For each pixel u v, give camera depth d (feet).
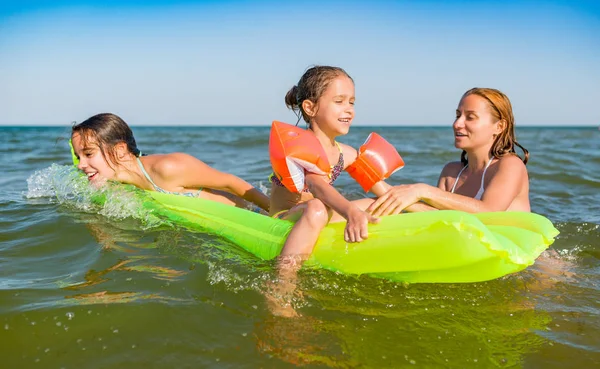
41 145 40.91
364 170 11.47
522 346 7.00
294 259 9.21
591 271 10.11
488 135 11.82
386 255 8.57
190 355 6.47
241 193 14.32
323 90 11.48
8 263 9.64
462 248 7.88
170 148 41.68
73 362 6.30
